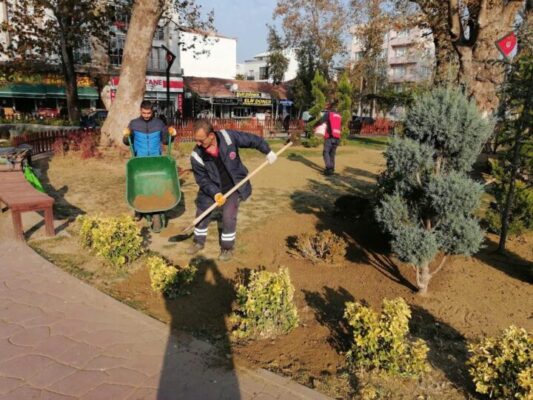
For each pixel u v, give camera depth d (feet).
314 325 13.23
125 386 9.84
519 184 22.04
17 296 13.83
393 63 201.87
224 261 17.81
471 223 14.10
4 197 19.13
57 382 9.87
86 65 112.57
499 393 9.90
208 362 10.90
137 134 21.70
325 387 10.29
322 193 31.68
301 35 131.23
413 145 14.46
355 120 113.91
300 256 18.75
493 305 14.89
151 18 42.57
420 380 10.86
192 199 28.32
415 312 14.24
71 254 17.71
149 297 14.43
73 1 70.13
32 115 98.17
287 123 91.97
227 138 16.38
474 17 45.16
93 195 28.53
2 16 94.63
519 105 21.04
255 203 28.17
